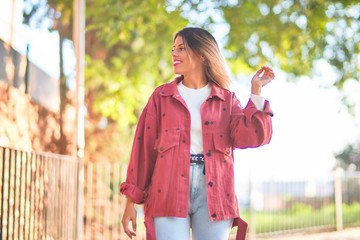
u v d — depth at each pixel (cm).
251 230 1120
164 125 344
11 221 513
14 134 620
